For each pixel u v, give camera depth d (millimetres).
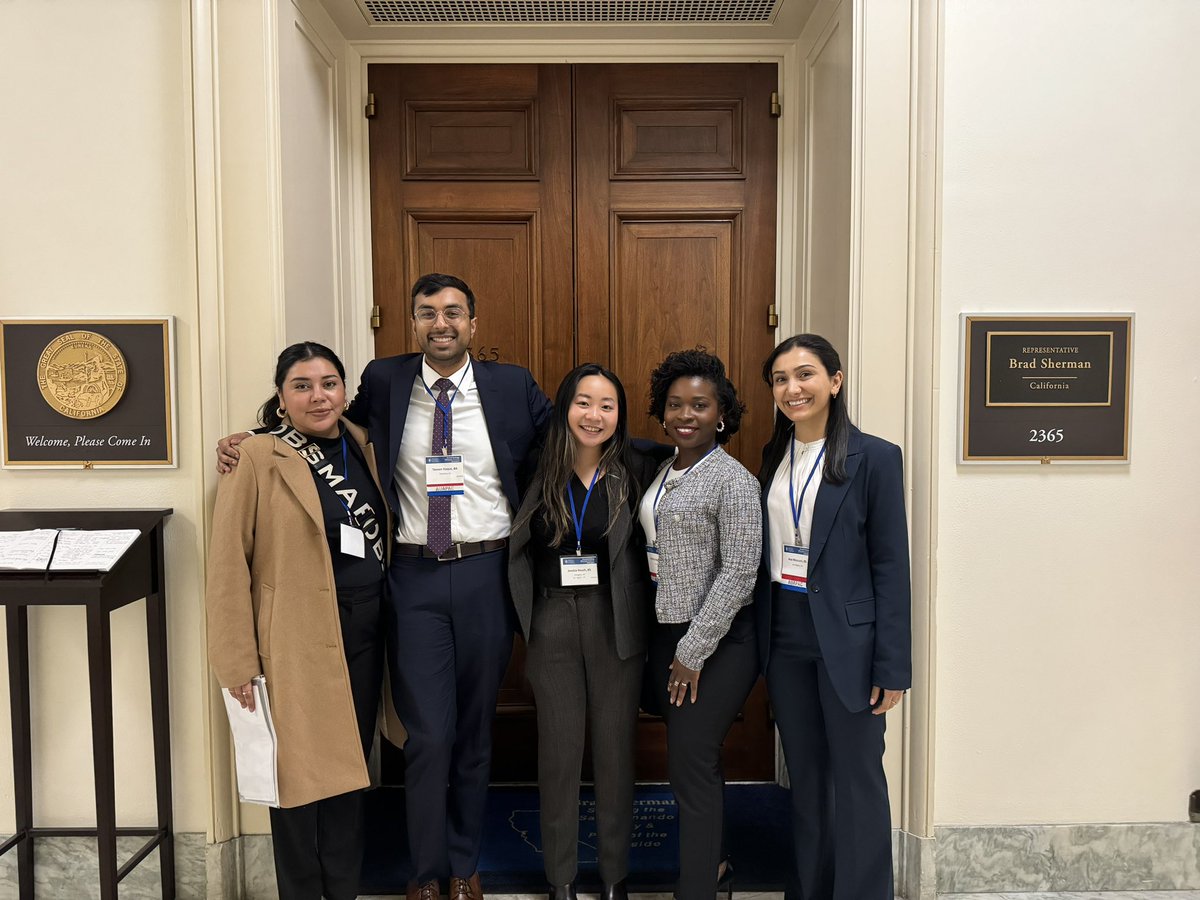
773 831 2404
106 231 2090
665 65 2664
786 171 2652
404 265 2697
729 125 2680
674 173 2678
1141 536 2186
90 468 2113
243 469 1804
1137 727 2211
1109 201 2139
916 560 2152
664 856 2273
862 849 1794
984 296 2141
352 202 2650
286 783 1783
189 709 2141
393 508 1942
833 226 2305
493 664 1999
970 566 2178
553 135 2666
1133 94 2123
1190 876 2219
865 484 1762
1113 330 2143
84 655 2139
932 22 2061
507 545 2010
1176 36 2115
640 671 1959
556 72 2658
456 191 2682
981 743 2205
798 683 1855
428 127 2672
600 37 2609
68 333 2084
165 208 2090
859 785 1793
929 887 2160
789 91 2639
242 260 2098
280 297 2109
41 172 2080
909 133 2109
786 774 2652
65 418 2098
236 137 2076
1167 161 2137
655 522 1842
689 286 2719
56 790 2156
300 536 1814
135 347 2088
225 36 2066
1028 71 2107
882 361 2146
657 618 1852
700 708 1854
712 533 1817
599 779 1970
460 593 1936
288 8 2156
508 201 2682
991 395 2143
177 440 2105
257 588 1818
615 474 1925
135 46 2061
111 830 1881
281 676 1783
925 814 2160
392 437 1938
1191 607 2199
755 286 2707
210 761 2100
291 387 1819
